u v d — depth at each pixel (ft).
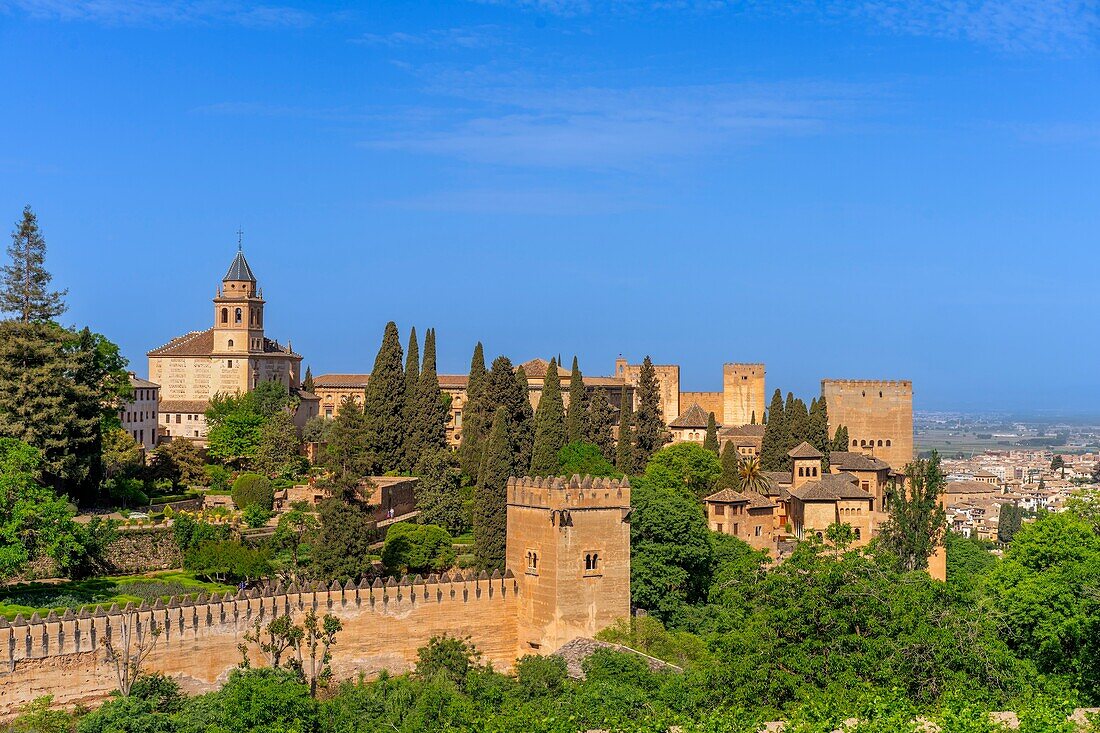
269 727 339.77
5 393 528.63
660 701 353.31
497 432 543.39
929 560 613.52
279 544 527.40
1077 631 363.15
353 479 568.00
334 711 359.05
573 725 323.37
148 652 377.71
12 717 348.38
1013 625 382.83
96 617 369.30
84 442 545.03
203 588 460.55
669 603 489.26
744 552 566.36
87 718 341.62
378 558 535.60
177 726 342.85
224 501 613.52
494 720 332.60
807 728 289.53
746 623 343.05
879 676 319.47
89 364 559.38
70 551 460.96
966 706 297.33
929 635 329.72
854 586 341.00
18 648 354.33
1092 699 349.00
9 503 438.81
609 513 438.81
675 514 501.15
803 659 324.60
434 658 418.31
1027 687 331.36
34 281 598.34
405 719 347.77
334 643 412.98
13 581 451.94
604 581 437.58
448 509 623.36
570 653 413.59
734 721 300.81
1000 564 423.64
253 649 397.60
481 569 530.68
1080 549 397.80
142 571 490.49
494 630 442.09
